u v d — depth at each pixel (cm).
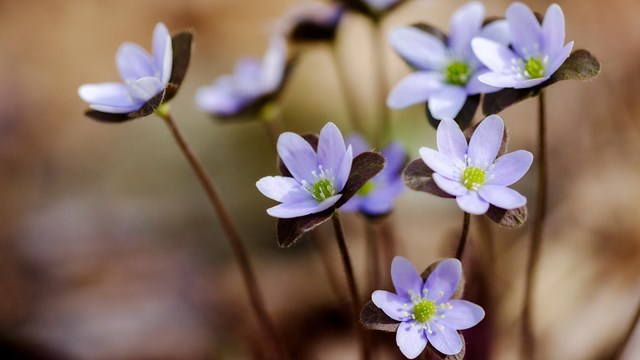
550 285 49
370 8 46
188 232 57
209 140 62
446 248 49
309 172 39
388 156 44
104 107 40
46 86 70
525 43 40
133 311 51
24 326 50
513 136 59
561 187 54
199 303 52
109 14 76
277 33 48
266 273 53
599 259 50
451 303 38
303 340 50
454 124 38
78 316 51
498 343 47
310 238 54
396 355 47
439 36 42
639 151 55
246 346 50
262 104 46
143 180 61
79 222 58
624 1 67
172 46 41
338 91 64
